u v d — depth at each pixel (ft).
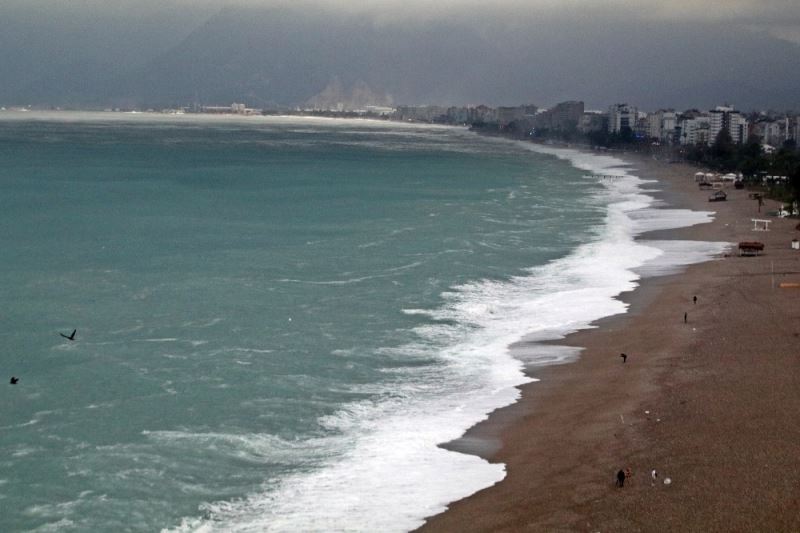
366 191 581.53
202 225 406.21
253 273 293.84
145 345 211.82
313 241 361.30
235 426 164.96
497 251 336.49
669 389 176.96
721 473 136.67
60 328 224.53
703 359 195.00
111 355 203.92
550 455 149.59
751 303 243.60
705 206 497.87
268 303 252.62
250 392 182.09
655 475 137.18
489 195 562.25
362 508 134.10
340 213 458.09
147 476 144.66
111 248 338.95
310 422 167.32
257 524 130.00
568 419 165.37
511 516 128.67
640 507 127.75
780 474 135.13
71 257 318.45
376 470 147.02
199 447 155.74
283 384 186.91
